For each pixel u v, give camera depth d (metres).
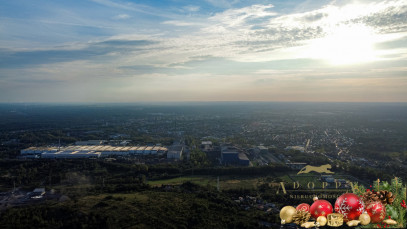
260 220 105.88
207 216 106.88
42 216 102.50
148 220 100.25
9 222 97.31
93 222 96.56
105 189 135.75
